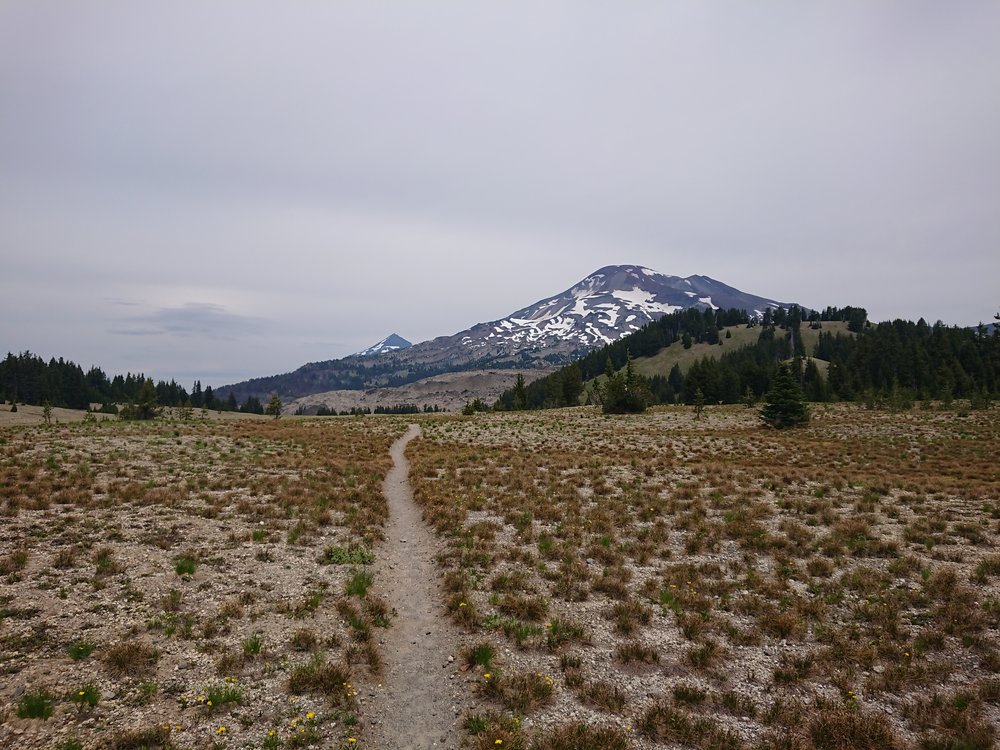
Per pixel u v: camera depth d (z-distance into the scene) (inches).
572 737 343.3
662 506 940.6
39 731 313.6
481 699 394.0
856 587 589.9
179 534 670.5
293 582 569.0
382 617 515.5
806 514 903.1
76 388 6722.4
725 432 2684.5
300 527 743.1
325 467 1263.5
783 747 343.6
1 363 6230.3
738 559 689.0
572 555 681.0
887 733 346.9
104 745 308.8
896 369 4616.1
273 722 349.1
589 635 490.3
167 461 1169.4
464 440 2110.0
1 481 836.6
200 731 332.2
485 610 536.7
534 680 409.7
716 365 5344.5
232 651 423.2
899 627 498.0
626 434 2458.2
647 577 629.0
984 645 465.1
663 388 6801.2
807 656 455.5
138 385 7800.2
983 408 3218.5
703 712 382.9
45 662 378.3
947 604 533.0
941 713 376.8
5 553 549.6
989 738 346.9
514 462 1441.9
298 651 436.5
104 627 434.0
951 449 1897.1
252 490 939.3
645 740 350.0
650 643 478.3
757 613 533.3
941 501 999.6
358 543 706.8
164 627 446.6
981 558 668.7
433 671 433.7
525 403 5103.3
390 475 1295.5
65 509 727.7
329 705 371.9
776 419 2933.1
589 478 1217.4
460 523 830.5
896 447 1985.7
